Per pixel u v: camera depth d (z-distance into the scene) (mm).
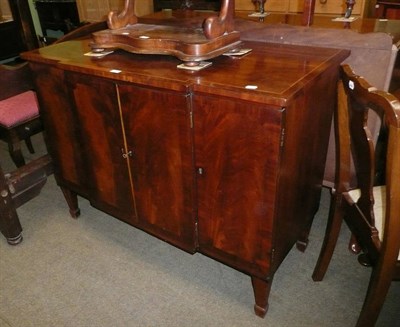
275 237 1113
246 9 2027
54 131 1527
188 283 1444
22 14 3543
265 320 1284
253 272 1205
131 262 1552
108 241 1673
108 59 1273
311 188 1349
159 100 1087
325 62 1147
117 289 1429
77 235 1716
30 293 1422
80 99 1310
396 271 1015
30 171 1628
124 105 1185
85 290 1429
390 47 1271
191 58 1118
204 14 1753
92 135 1364
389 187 854
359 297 1353
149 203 1347
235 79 1014
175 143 1129
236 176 1062
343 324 1258
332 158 1595
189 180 1168
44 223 1800
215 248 1261
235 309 1331
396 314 1278
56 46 1484
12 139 1900
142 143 1217
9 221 1598
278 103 875
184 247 1350
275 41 1427
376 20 1532
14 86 1434
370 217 1057
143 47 1216
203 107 1020
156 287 1432
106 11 2471
